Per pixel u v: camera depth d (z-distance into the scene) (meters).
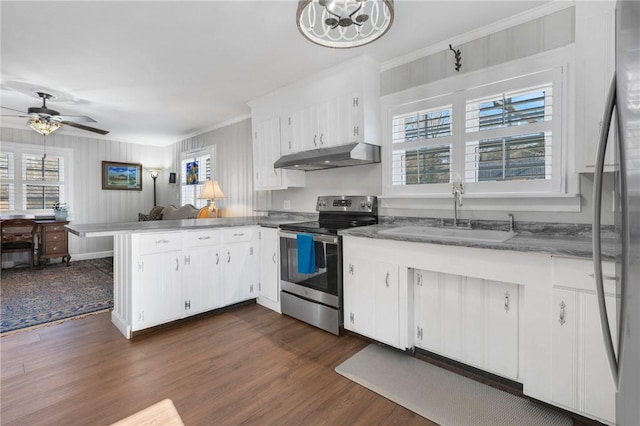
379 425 1.56
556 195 1.98
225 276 3.09
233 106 4.16
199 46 2.57
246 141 4.63
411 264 2.09
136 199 6.62
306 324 2.81
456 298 2.01
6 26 2.25
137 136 5.99
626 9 0.75
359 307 2.40
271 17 2.18
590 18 1.68
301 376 1.98
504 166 2.25
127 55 2.71
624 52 0.77
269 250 3.20
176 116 4.64
